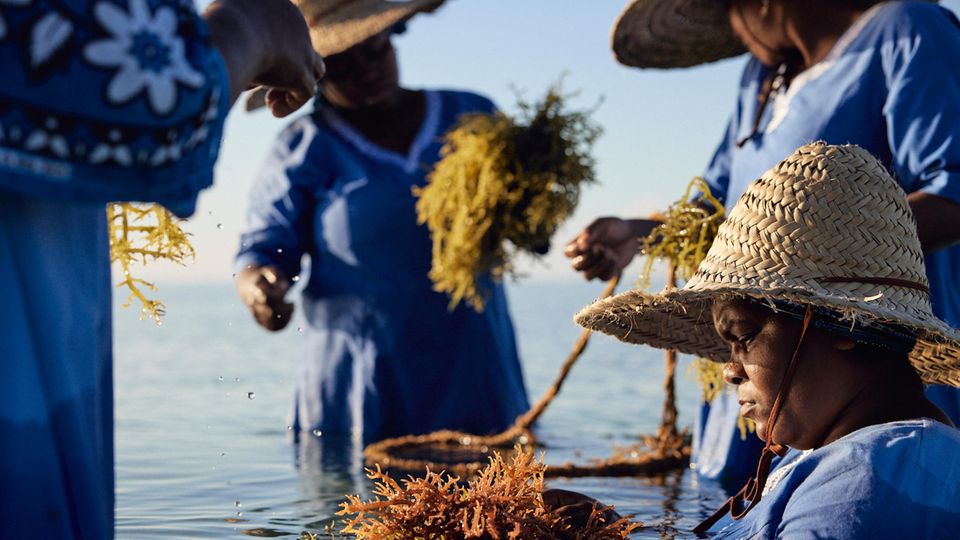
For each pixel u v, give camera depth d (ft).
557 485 11.72
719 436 12.32
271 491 11.23
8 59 4.45
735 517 7.47
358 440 16.07
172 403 24.13
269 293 15.58
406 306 16.71
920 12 10.30
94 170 4.75
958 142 9.73
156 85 4.75
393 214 16.57
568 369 15.31
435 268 16.30
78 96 4.59
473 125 16.16
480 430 16.89
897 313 6.16
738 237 6.82
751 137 11.67
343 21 15.65
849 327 6.34
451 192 16.05
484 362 16.99
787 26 11.06
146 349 57.72
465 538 6.68
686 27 13.44
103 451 5.52
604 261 11.75
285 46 5.82
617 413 21.38
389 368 16.75
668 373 13.74
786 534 6.13
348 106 16.81
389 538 6.90
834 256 6.45
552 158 15.89
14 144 4.55
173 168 5.00
